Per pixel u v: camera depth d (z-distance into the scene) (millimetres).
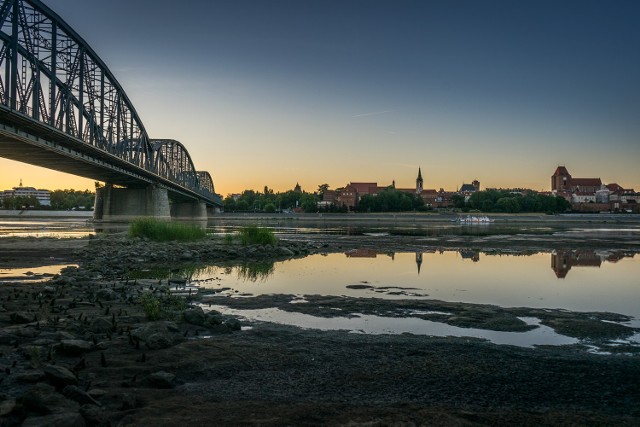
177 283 20188
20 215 183875
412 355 10016
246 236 39875
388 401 7500
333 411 7016
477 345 10844
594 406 7391
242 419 6688
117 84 81188
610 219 149375
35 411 6605
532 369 9133
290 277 22781
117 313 13383
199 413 6883
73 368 8492
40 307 13922
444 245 44500
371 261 30438
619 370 9117
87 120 69375
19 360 8992
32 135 54344
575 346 10922
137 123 96688
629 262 30016
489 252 37344
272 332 11922
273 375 8695
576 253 36562
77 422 6238
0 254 31984
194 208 160250
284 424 6543
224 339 11094
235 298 16922
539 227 102000
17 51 47688
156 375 8008
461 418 6816
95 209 111062
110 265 26547
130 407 7031
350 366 9234
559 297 17578
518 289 19422
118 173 88062
